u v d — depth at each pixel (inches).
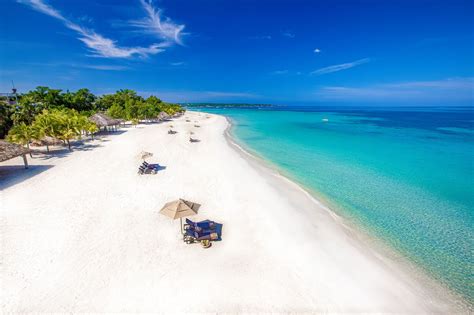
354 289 346.3
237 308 309.3
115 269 363.6
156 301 314.8
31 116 1322.6
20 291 320.5
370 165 922.7
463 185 721.6
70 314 293.6
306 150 1179.9
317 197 636.1
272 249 422.3
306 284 350.6
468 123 2751.0
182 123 2253.9
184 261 386.0
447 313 317.4
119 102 2947.8
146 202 575.5
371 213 557.9
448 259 414.0
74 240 425.7
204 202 585.0
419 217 543.5
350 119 3376.0
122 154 993.5
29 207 532.4
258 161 957.2
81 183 673.6
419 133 1839.3
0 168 780.6
